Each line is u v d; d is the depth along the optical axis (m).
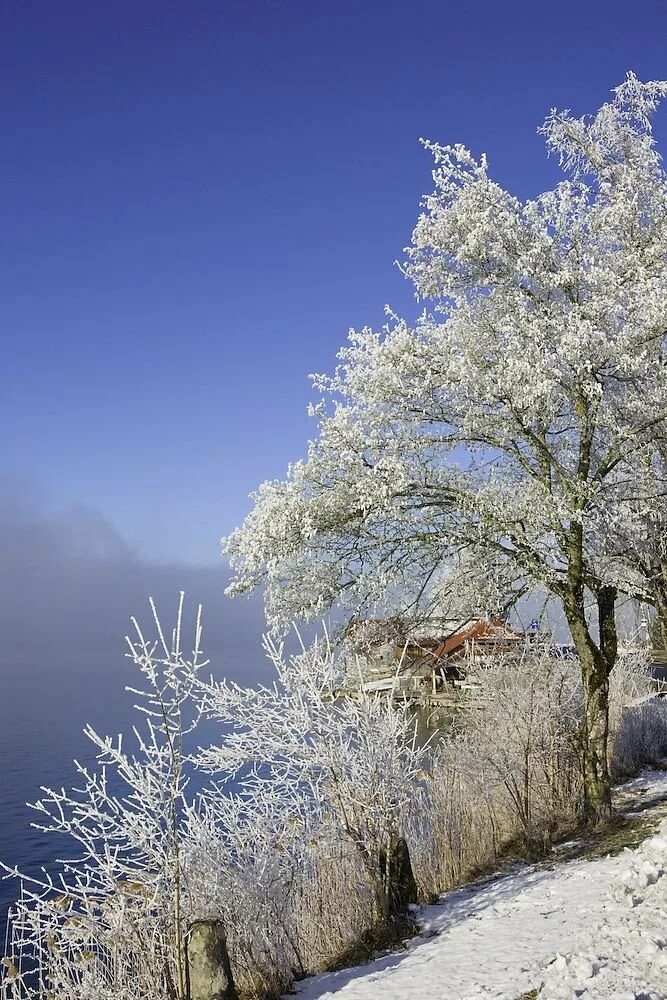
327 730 8.62
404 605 11.73
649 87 12.89
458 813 11.46
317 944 8.16
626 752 16.02
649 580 12.76
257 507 11.12
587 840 10.56
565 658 15.43
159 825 6.48
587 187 12.39
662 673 23.61
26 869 16.28
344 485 10.75
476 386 10.40
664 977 4.80
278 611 11.05
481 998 5.34
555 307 10.93
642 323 10.66
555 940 6.30
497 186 11.48
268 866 7.80
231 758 8.46
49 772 28.42
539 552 10.60
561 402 10.77
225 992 6.23
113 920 6.31
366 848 8.51
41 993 6.17
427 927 7.98
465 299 11.90
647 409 10.70
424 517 11.09
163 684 6.25
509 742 13.25
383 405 11.48
